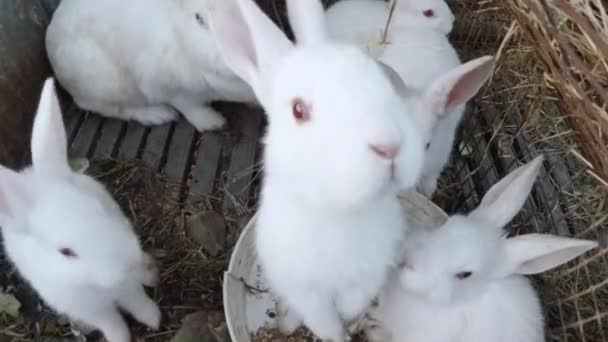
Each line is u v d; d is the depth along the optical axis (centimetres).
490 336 52
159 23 65
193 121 72
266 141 42
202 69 66
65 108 72
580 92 47
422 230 54
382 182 35
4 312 60
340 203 36
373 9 64
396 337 56
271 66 42
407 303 54
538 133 65
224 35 44
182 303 62
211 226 65
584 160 54
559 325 58
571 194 61
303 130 37
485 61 45
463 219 53
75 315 54
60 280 48
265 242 47
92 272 47
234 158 71
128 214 66
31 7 69
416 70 59
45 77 73
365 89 36
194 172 69
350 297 51
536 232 62
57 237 47
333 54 38
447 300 51
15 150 68
